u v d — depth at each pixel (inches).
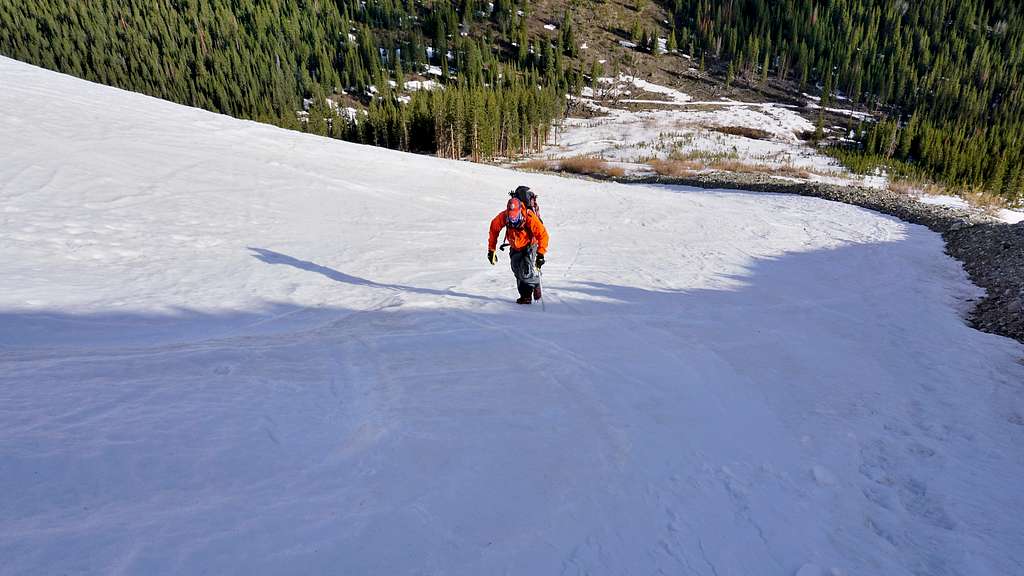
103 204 392.5
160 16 4365.2
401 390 158.7
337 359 185.6
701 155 2361.0
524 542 93.7
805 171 1804.9
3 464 86.6
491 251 299.6
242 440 111.7
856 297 370.6
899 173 2210.9
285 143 757.9
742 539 106.7
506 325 251.4
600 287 357.7
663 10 5812.0
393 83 4399.6
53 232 324.8
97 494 84.1
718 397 183.3
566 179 1136.8
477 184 798.5
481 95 2748.5
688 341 249.0
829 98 4365.2
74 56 3627.0
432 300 294.4
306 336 219.1
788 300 354.9
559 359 204.1
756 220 736.3
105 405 120.5
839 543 109.8
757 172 1784.0
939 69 4539.9
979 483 138.6
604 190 998.4
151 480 91.1
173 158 546.6
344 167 703.7
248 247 373.7
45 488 82.6
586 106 4074.8
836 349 254.5
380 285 325.1
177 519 81.2
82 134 531.8
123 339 204.4
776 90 4591.5
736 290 376.5
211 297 273.1
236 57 3863.2
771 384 202.2
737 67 4803.2
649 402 171.6
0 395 119.3
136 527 77.4
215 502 87.9
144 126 633.0
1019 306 322.3
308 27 4842.5
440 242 461.1
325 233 444.5
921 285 408.2
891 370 228.4
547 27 5378.9
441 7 5260.8
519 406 154.8
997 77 4313.5
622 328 264.1
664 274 412.2
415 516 94.5
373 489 101.2
